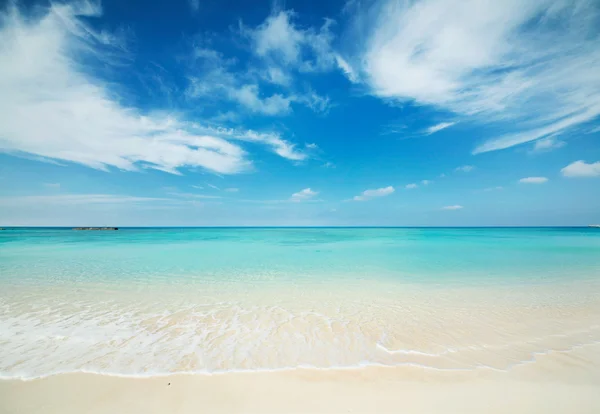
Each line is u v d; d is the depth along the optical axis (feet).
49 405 11.27
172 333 18.37
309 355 15.53
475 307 23.88
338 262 48.62
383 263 46.98
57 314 21.86
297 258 53.67
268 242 98.43
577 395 12.10
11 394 11.86
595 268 41.63
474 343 17.24
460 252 63.00
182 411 10.98
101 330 18.80
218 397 11.84
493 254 58.75
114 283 32.30
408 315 21.94
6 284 31.76
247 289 29.76
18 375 13.28
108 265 44.80
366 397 11.92
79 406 11.24
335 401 11.65
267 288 30.17
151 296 27.07
